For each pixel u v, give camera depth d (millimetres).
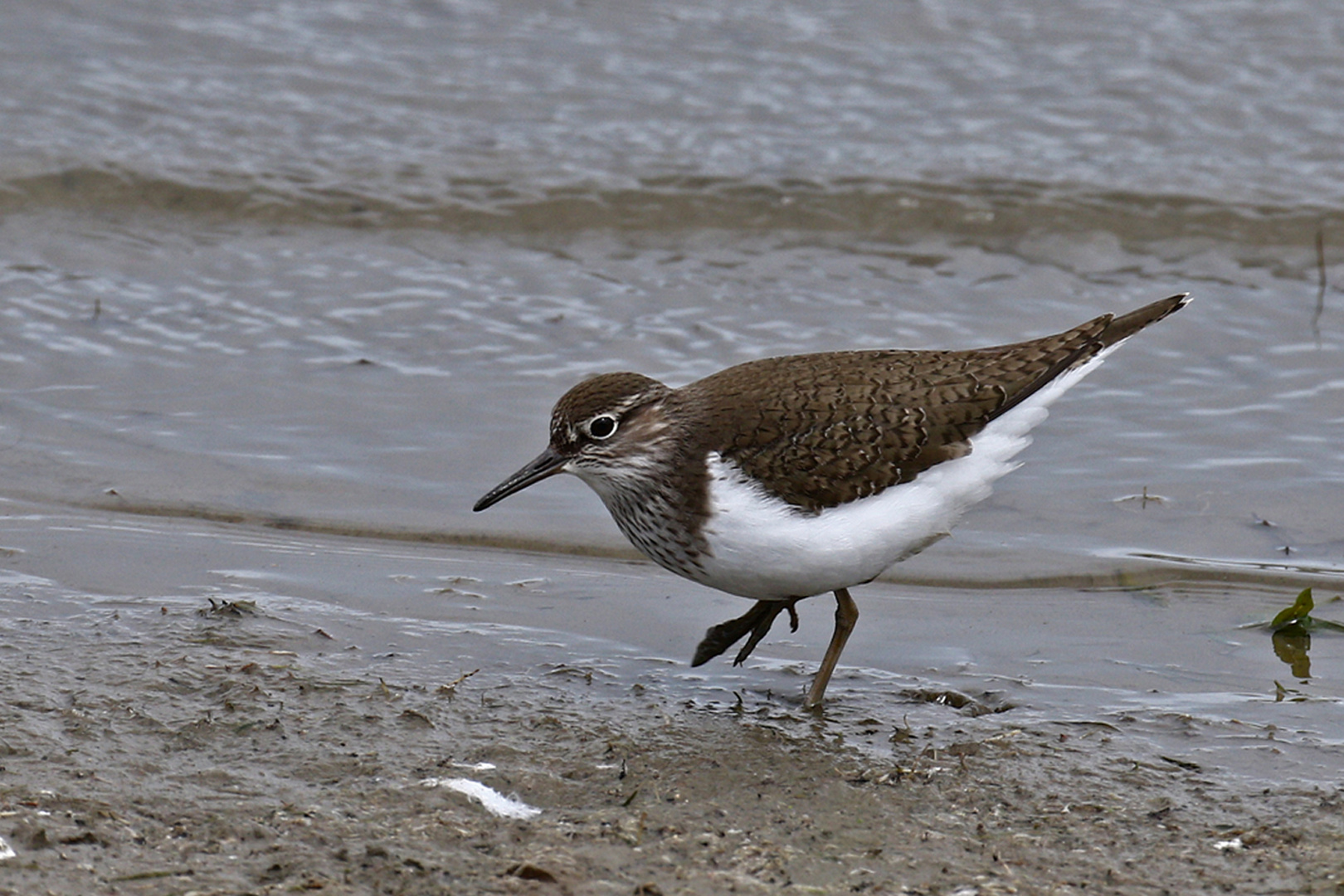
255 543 12211
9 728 9250
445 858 7992
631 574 12055
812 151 18797
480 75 20156
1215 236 17500
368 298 16312
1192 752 9414
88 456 13344
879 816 8609
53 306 15922
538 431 13938
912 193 18062
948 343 15398
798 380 10242
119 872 7730
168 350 15219
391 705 9844
